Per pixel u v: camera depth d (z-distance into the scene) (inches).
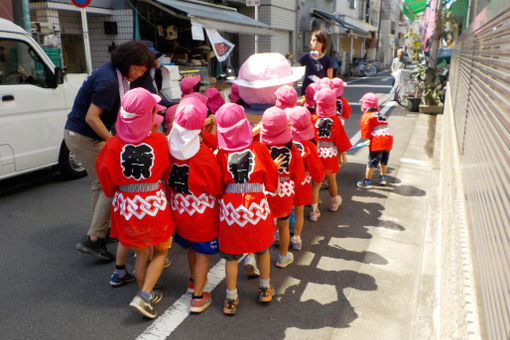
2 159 186.7
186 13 358.0
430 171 234.7
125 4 416.2
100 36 428.8
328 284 124.0
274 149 119.1
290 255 136.0
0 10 270.1
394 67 505.0
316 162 140.1
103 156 102.1
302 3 822.5
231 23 396.2
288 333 102.7
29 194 206.4
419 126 359.9
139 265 111.0
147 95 97.3
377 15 1628.9
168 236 105.2
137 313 112.3
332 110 164.6
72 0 272.2
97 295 120.7
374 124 201.8
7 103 185.9
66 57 418.6
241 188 103.3
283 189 122.1
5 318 109.3
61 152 220.2
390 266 134.0
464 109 133.3
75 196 203.8
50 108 208.1
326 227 164.2
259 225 104.0
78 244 135.2
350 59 1217.4
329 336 101.4
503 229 50.6
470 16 180.7
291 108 139.0
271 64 142.4
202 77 398.3
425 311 101.9
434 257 127.0
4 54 185.2
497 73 74.8
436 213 160.9
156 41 464.8
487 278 55.7
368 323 106.0
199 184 101.3
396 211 179.5
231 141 102.9
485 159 73.8
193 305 111.0
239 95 154.3
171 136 101.8
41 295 120.3
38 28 335.9
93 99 121.6
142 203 101.5
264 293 114.0
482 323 55.4
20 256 143.4
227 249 104.7
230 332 103.7
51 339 101.5
